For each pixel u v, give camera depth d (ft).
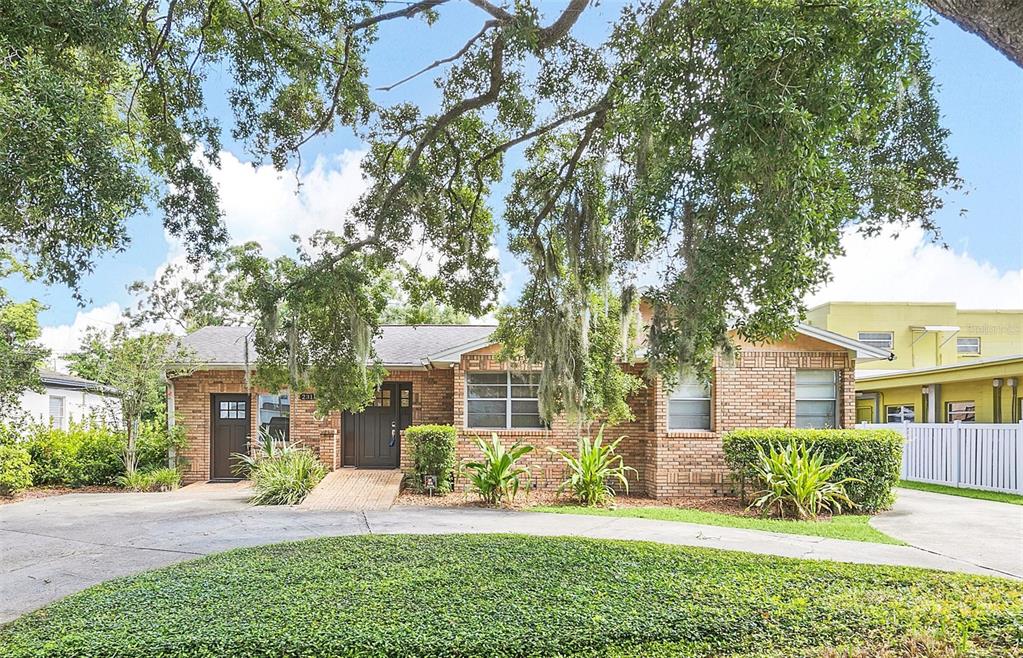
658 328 18.78
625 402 47.34
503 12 24.29
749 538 29.63
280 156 28.43
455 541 26.58
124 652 14.51
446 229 31.96
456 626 15.75
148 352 49.42
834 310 83.10
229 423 53.62
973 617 16.46
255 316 30.40
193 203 25.36
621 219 23.59
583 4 22.63
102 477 51.37
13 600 20.56
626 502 43.24
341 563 22.41
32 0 16.06
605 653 14.55
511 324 33.94
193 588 19.35
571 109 27.78
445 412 53.01
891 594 18.75
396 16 25.79
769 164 15.25
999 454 47.16
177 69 26.12
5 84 15.55
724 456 43.88
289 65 26.37
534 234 29.96
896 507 39.75
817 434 39.73
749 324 18.15
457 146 30.68
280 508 39.63
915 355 82.02
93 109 17.21
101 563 25.40
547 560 22.76
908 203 20.21
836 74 14.83
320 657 14.23
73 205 16.66
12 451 46.42
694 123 16.70
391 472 50.16
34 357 48.93
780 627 15.93
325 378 30.91
